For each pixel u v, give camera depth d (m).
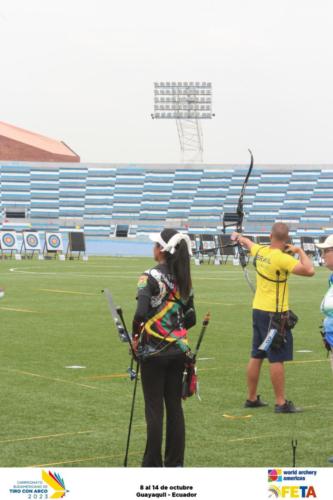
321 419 11.67
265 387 13.91
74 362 16.14
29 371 15.18
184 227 91.38
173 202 97.25
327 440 10.51
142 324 8.66
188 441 10.41
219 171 98.25
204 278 40.94
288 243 12.31
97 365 15.80
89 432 10.81
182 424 8.80
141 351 8.65
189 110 118.69
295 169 98.31
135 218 96.75
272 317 11.96
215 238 59.50
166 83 118.50
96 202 96.56
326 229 93.75
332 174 98.06
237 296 30.53
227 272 46.66
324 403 12.75
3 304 26.89
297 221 97.00
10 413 11.86
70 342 18.72
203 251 12.80
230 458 9.65
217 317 23.89
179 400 8.82
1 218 95.06
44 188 96.38
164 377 8.77
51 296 29.81
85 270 46.44
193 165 97.88
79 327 21.30
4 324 21.84
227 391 13.57
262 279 12.15
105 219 95.88
